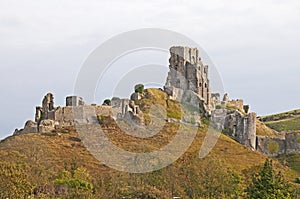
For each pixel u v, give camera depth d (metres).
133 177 150.75
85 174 153.50
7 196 131.75
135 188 141.12
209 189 147.62
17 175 138.12
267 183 131.38
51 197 133.88
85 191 137.25
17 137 198.50
